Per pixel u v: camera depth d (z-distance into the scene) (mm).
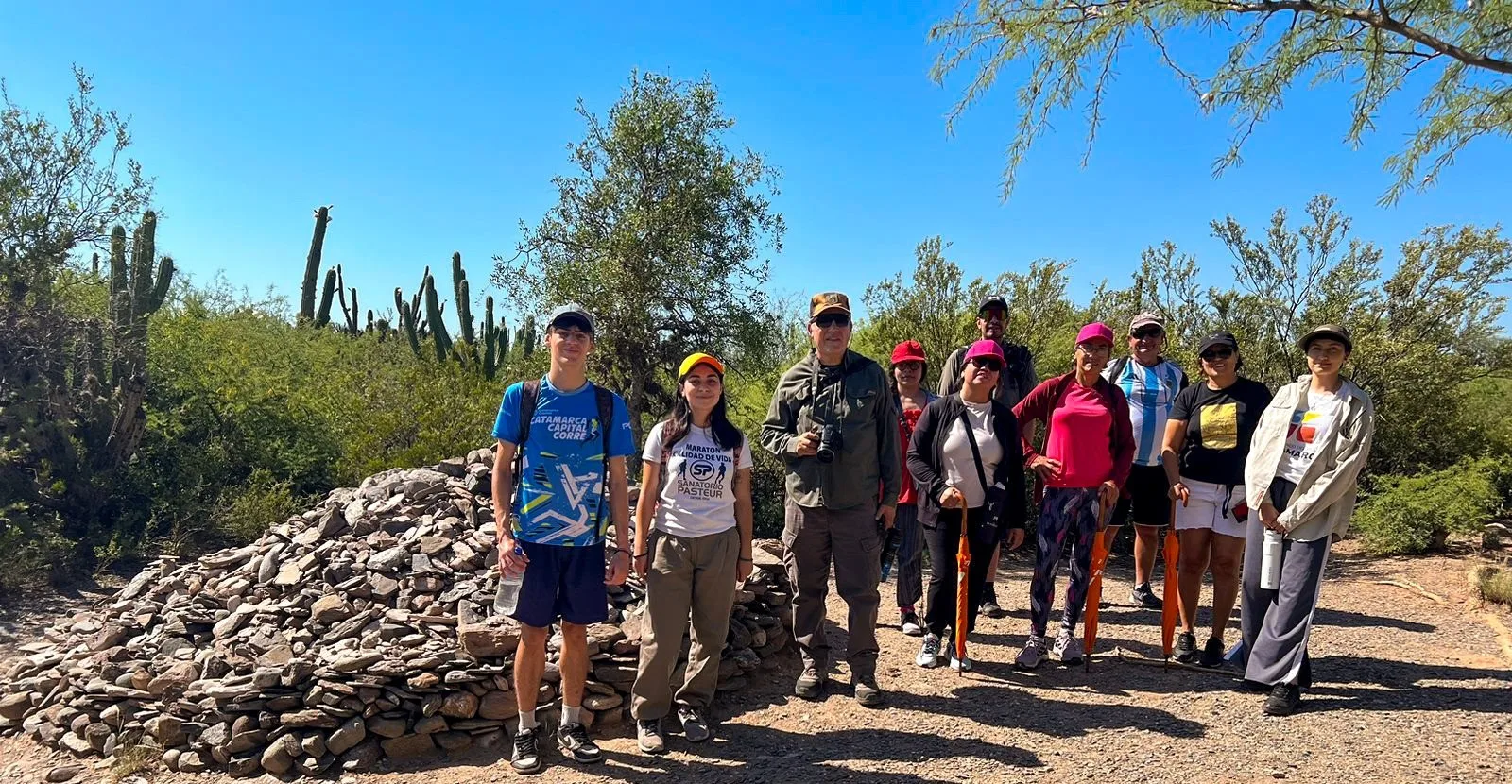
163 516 9164
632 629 4578
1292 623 4363
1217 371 5121
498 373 15000
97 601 7309
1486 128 5824
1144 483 6363
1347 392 4332
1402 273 9602
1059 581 7691
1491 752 3789
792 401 4625
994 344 5020
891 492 4609
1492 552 7949
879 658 5363
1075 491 5066
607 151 10469
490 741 4164
